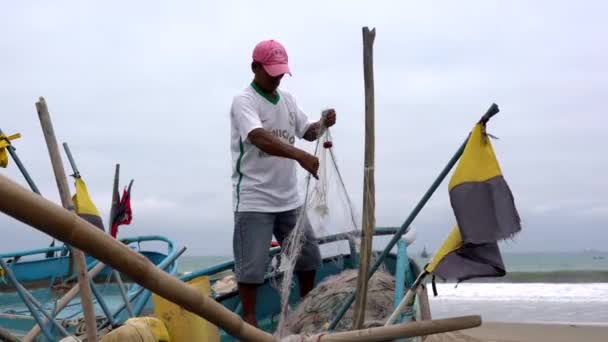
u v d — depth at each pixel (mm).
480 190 3135
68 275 6895
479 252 3203
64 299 4352
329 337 2938
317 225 4152
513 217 3123
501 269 3160
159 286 1973
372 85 3035
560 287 21609
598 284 22484
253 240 4371
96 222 3785
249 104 4277
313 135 4727
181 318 3234
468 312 15070
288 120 4527
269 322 5336
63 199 3127
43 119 3139
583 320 13062
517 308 15859
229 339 4574
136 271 1875
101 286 6953
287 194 4527
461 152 3361
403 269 4457
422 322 2973
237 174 4457
